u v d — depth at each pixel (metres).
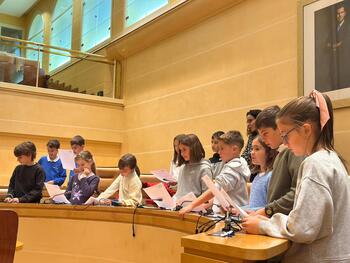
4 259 2.21
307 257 1.51
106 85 9.23
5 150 8.07
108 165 9.12
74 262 4.02
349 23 4.61
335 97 4.69
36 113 8.36
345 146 4.55
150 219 3.44
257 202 2.43
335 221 1.51
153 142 8.14
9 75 8.13
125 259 3.68
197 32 7.19
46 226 4.21
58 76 8.68
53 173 6.48
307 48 5.07
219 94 6.57
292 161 1.97
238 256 1.39
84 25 11.70
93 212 3.99
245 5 6.23
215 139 4.86
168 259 3.17
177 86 7.57
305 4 5.15
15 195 4.58
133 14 9.22
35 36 15.05
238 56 6.27
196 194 3.33
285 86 5.44
